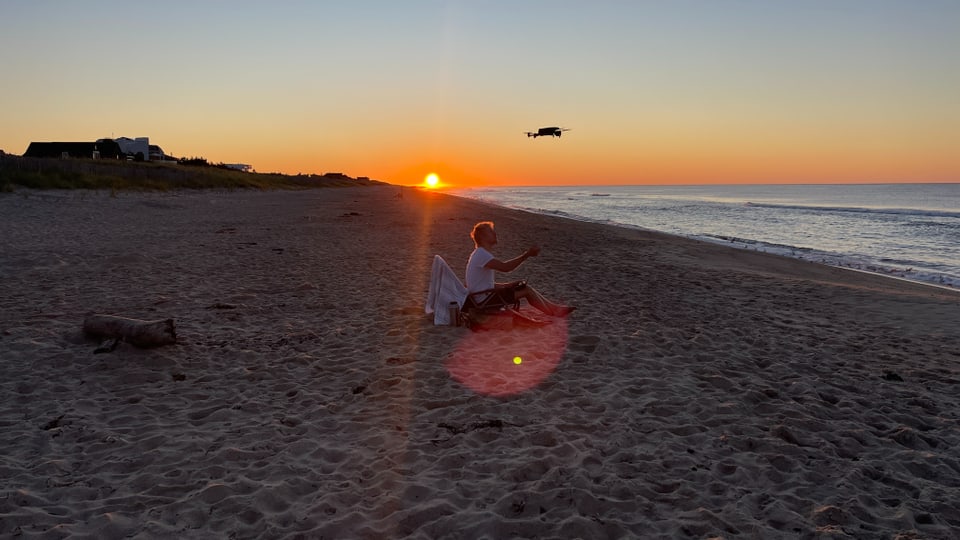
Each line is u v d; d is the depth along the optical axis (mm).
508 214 37688
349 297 9297
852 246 24203
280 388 5438
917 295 11281
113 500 3473
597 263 14758
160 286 9609
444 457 4062
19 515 3252
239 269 11562
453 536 3199
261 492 3559
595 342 6965
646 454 4180
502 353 6492
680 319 8391
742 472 3930
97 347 6254
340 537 3168
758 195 122688
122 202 26969
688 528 3268
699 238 26750
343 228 21344
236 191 47594
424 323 7734
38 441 4254
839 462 4137
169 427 4527
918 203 71875
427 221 26109
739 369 6191
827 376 6090
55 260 11492
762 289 11422
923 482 3881
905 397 5516
